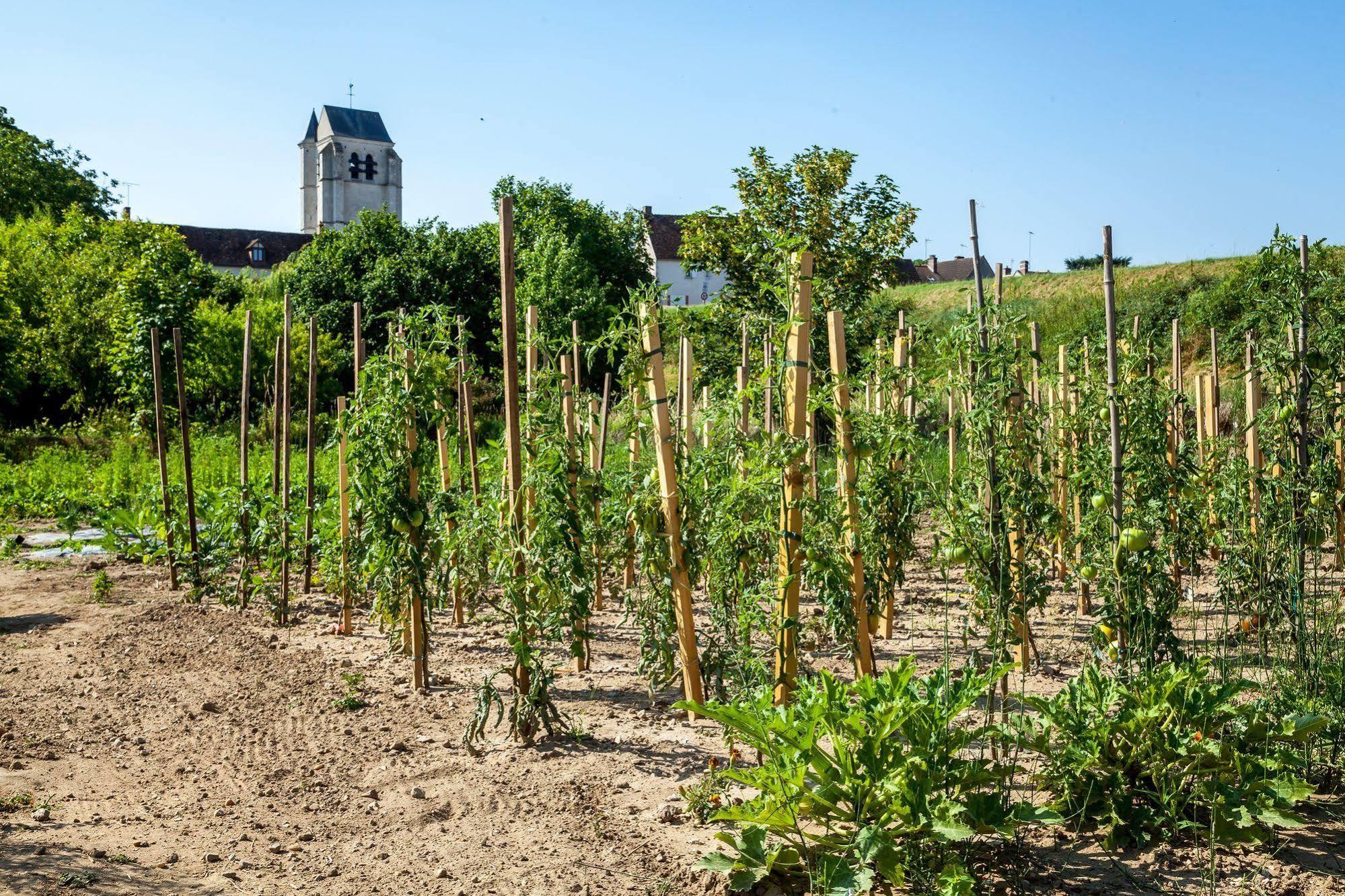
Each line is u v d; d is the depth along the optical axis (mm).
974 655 5777
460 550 7199
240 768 5254
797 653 6027
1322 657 5348
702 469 6078
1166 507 5641
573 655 5910
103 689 6617
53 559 11578
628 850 4227
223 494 9406
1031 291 29062
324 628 8234
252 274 52406
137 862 4152
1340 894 3689
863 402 7945
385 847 4320
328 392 30000
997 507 5445
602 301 36281
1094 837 4215
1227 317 16141
